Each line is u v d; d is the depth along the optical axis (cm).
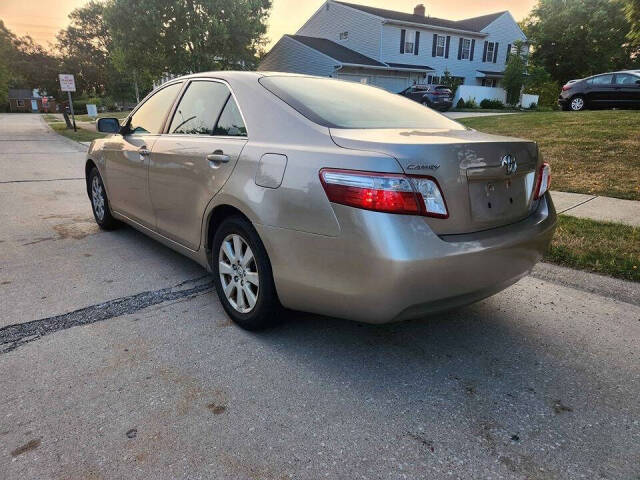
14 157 1140
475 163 223
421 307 215
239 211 273
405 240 201
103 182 456
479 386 234
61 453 183
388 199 201
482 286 229
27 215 566
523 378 241
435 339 280
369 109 291
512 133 1086
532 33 3697
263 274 257
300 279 235
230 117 293
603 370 249
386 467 181
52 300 322
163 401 216
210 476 174
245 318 278
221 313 307
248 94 287
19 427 197
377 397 224
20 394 218
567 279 363
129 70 2362
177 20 2038
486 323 300
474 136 259
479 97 2995
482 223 231
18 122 2847
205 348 263
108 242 458
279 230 238
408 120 289
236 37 2128
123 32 2028
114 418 204
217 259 296
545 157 838
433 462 184
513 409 217
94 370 239
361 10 2958
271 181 242
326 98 290
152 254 423
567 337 283
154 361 249
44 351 256
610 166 753
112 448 186
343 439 195
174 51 2073
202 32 2027
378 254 202
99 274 372
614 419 211
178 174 320
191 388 227
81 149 1358
